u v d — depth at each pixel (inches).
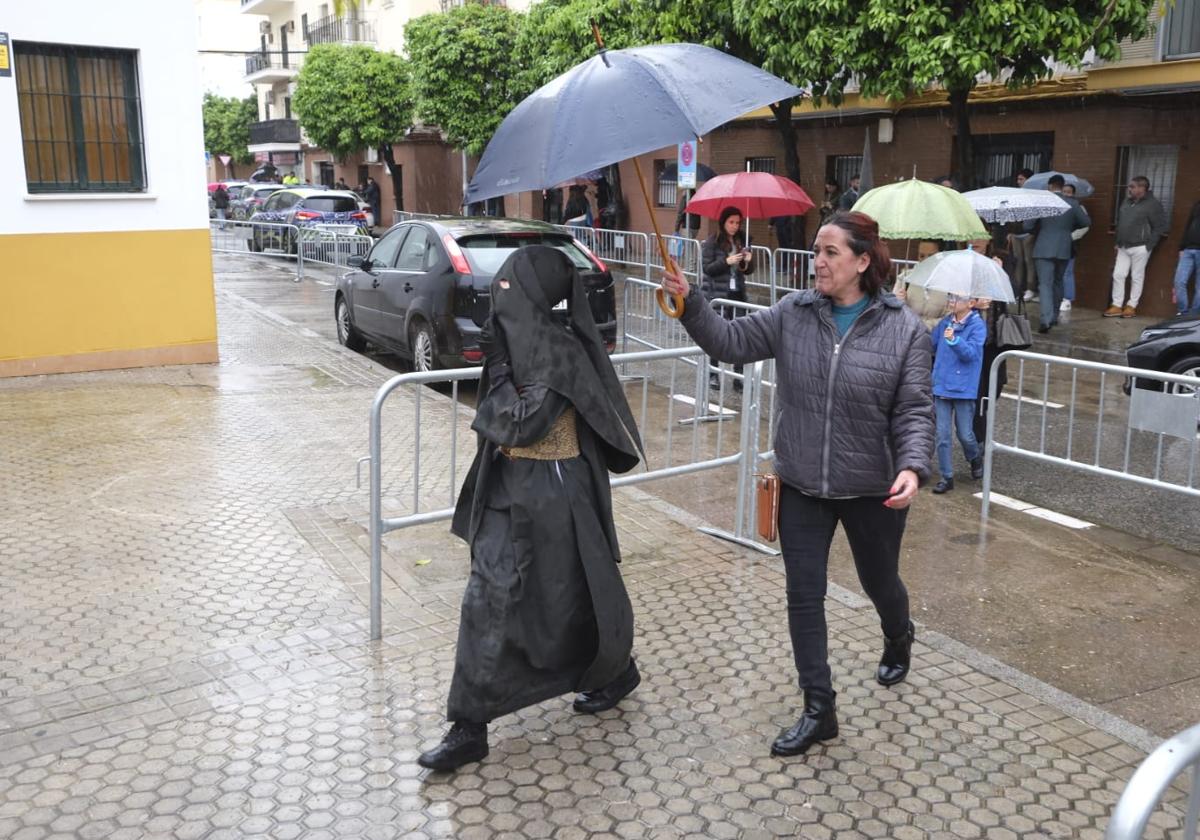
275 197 1069.1
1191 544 243.8
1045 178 551.2
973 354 274.4
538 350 141.9
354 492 270.1
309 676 173.2
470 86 1044.5
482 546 146.5
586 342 148.8
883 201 285.9
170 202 418.9
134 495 264.8
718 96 132.5
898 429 144.9
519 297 143.8
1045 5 479.2
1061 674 177.6
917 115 725.9
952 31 481.7
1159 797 73.9
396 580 214.1
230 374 415.8
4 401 362.3
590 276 403.2
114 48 398.3
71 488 269.6
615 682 162.4
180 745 152.5
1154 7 566.3
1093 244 629.9
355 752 151.1
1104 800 140.3
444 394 398.9
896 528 153.5
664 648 184.4
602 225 1015.0
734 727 158.9
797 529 151.9
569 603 146.6
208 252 430.0
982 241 304.2
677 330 414.6
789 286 658.2
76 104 397.7
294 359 450.6
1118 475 238.4
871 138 764.6
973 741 154.5
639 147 125.9
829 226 145.6
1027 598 209.9
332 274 808.3
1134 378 236.7
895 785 143.6
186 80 413.7
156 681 171.3
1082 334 543.8
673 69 133.0
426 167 1475.1
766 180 375.9
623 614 149.8
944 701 165.9
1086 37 477.1
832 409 146.8
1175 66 562.3
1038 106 643.5
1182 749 76.1
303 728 157.2
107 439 316.5
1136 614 202.2
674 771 147.0
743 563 224.7
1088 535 249.3
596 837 132.5
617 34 722.2
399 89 1305.4
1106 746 153.4
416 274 408.8
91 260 406.9
